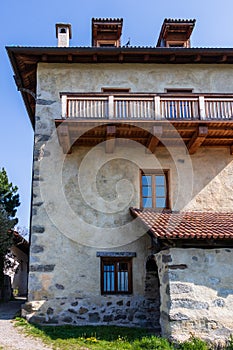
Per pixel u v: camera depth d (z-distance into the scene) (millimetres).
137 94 11695
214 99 11789
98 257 11398
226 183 12484
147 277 11328
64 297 10977
